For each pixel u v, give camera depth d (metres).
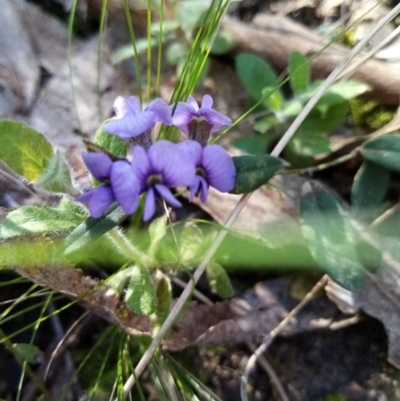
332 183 0.10
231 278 0.10
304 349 0.09
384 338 0.09
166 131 0.10
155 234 0.09
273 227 0.10
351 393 0.09
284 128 0.11
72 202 0.08
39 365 0.09
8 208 0.10
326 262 0.09
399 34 0.11
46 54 0.12
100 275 0.10
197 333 0.09
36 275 0.09
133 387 0.09
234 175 0.07
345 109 0.10
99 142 0.08
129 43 0.13
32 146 0.08
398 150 0.09
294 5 0.12
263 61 0.11
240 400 0.09
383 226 0.10
